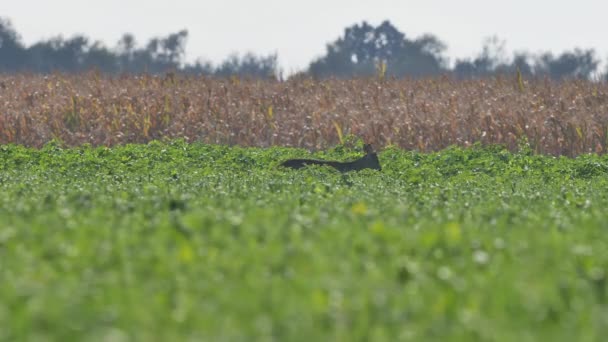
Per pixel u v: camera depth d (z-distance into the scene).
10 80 150.12
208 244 31.42
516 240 33.78
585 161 85.56
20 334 20.69
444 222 38.97
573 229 37.53
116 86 140.62
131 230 34.53
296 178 65.75
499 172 78.06
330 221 37.47
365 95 133.25
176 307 23.12
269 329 20.84
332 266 27.77
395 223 36.88
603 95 125.56
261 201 45.50
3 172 71.00
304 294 24.36
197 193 51.34
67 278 25.97
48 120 116.56
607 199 54.53
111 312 22.19
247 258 29.02
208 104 119.44
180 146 96.31
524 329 21.58
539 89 132.12
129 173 70.69
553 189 62.22
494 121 111.00
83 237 32.12
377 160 78.12
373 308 22.92
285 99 125.12
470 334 20.89
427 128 109.94
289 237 32.78
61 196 46.62
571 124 105.69
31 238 32.16
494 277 26.91
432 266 27.89
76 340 20.25
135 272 26.92
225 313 22.55
